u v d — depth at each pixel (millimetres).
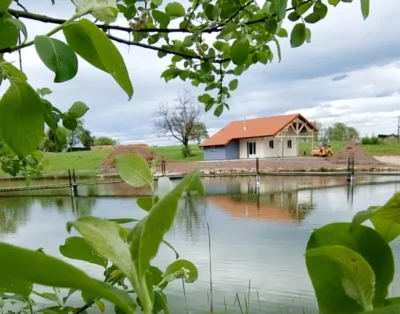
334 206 16484
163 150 55531
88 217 325
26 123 641
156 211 283
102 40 519
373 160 40625
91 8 574
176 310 4598
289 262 7027
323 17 1829
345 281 364
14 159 2570
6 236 10633
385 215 430
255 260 7160
